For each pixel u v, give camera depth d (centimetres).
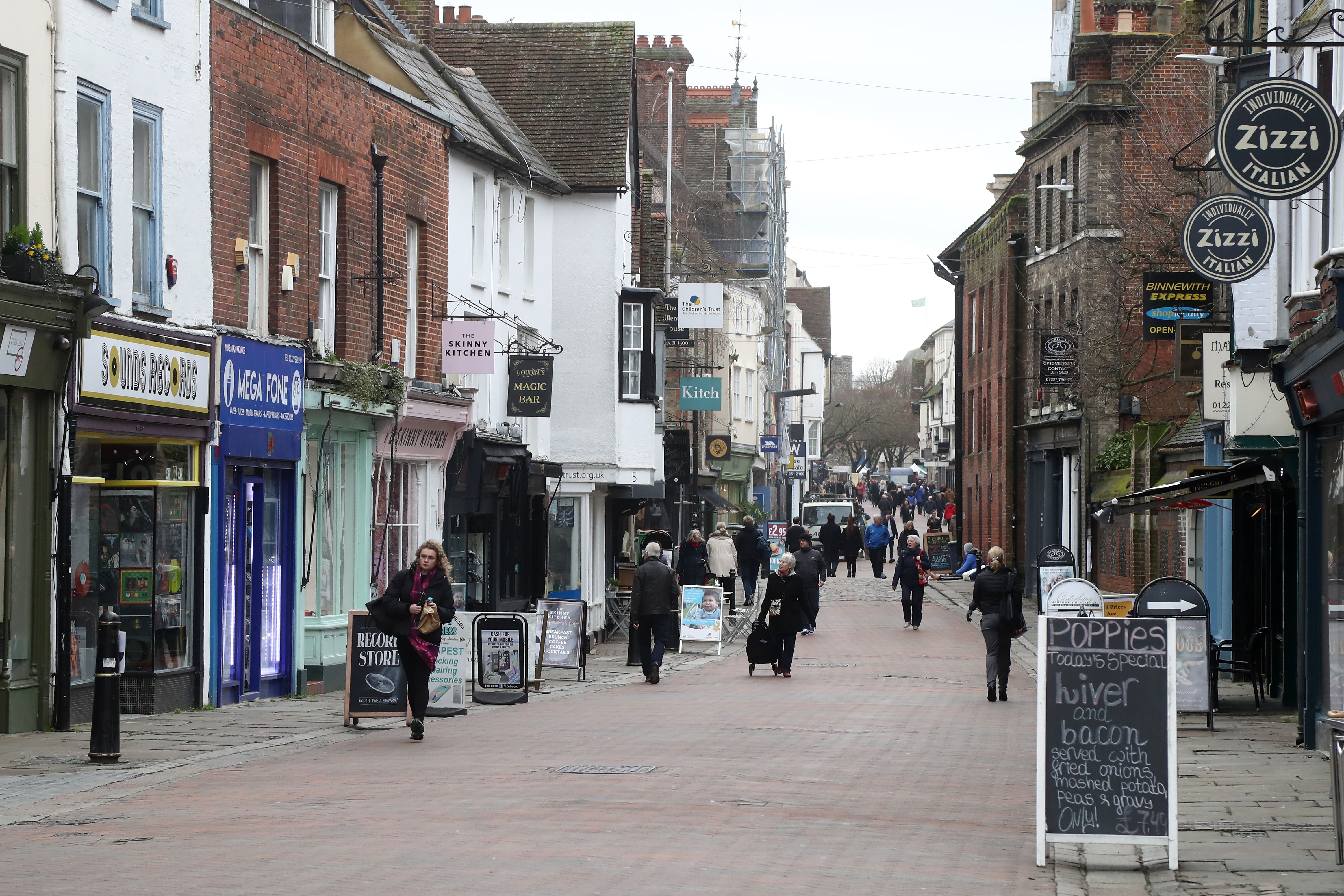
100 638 1559
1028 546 5622
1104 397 4662
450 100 3403
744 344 8044
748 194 8719
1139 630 1096
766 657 2844
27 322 1725
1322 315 1683
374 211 2720
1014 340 5803
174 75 2088
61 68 1834
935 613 4688
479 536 3372
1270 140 1664
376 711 1891
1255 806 1380
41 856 1066
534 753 1669
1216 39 1680
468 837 1141
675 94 7612
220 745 1712
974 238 6631
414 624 1803
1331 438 1753
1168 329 3152
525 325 3519
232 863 1038
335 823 1200
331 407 2495
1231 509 2870
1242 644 2614
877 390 16175
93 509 1975
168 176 2077
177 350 2062
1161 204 4203
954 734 1938
